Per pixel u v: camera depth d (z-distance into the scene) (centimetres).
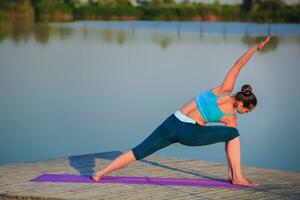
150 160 1024
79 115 1884
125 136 1617
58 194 801
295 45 4069
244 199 790
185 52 3578
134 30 5791
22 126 1744
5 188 830
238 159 849
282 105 1995
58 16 6419
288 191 831
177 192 816
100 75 2686
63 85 2419
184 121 816
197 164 1001
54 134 1642
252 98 822
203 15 7775
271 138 1568
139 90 2291
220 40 4519
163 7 7925
